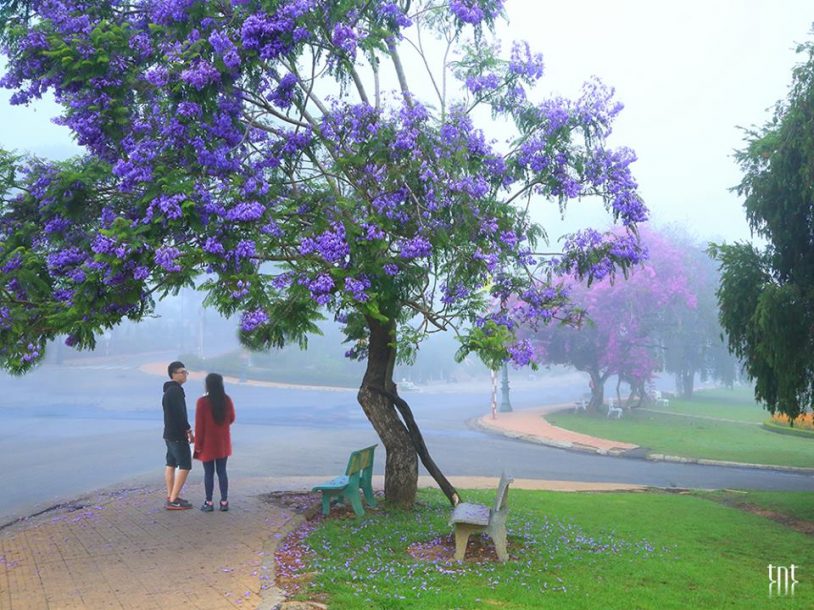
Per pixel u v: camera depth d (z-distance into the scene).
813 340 13.02
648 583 7.42
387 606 5.77
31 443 19.20
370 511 10.28
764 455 25.00
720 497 15.73
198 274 8.08
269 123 9.76
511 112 10.42
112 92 7.98
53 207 8.34
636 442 27.80
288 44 8.09
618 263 10.03
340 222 8.41
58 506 11.05
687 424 36.31
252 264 8.31
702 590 7.33
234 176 8.18
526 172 10.09
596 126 9.86
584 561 8.04
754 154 13.81
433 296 9.84
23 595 6.33
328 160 9.65
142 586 6.52
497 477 17.41
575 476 18.66
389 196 8.76
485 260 8.84
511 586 6.70
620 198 9.77
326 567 6.96
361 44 8.74
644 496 14.64
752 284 13.84
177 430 9.99
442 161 8.70
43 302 8.23
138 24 8.73
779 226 13.45
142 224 7.59
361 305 8.49
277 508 10.06
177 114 7.85
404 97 9.21
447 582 6.75
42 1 8.39
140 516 9.61
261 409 33.66
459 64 10.40
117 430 22.38
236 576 6.75
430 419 34.31
